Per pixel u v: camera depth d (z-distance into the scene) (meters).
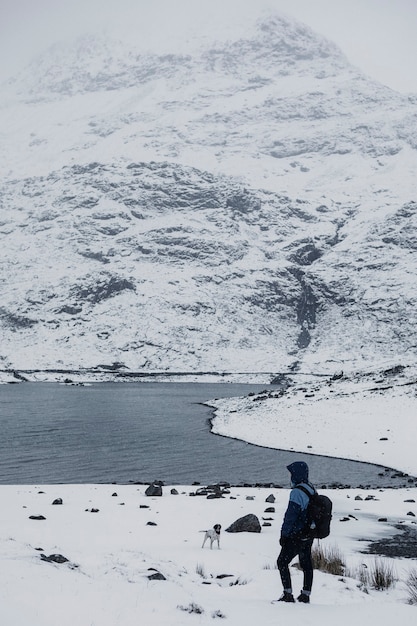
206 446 50.41
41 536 15.31
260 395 93.81
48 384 168.75
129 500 23.41
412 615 7.32
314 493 8.33
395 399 61.47
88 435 58.25
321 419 58.62
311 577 8.34
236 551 13.51
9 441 53.50
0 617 5.87
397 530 18.34
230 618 6.88
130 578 8.32
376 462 41.62
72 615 6.24
